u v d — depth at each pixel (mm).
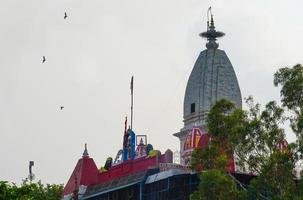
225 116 121812
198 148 122812
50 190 181000
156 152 153875
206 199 114875
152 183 147750
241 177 134250
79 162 172500
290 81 118000
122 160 163875
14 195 114938
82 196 166000
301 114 115750
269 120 118375
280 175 114125
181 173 141875
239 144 119000
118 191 155250
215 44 193875
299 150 113062
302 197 109625
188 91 191875
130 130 163750
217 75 189875
